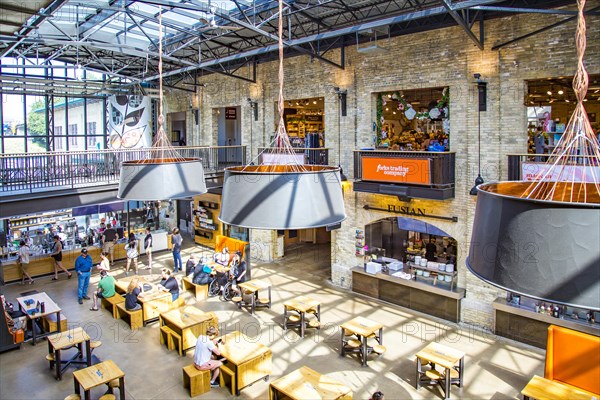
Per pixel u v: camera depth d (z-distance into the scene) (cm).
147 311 1084
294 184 260
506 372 862
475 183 1005
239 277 1253
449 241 1210
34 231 1571
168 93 2056
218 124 2017
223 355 816
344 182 1308
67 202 1162
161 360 920
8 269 1385
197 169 477
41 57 1864
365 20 1212
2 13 855
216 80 1792
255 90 1619
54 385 831
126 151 1314
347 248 1346
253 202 261
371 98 1248
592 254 153
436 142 1157
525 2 946
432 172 1047
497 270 177
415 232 1288
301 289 1342
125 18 1322
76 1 1155
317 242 1934
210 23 1026
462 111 1059
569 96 1248
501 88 992
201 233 1877
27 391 810
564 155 202
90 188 1205
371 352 935
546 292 160
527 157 968
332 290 1335
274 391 715
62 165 1215
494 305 1016
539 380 721
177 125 2167
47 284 1386
